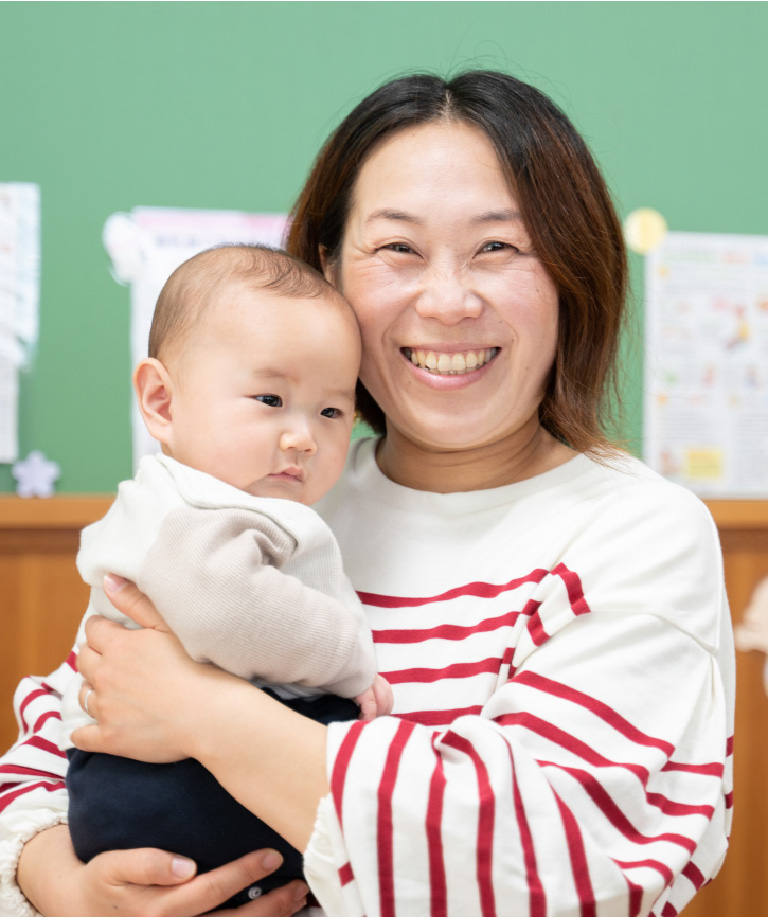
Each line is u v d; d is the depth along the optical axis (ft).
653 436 6.44
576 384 3.39
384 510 3.48
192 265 3.31
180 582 2.62
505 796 2.26
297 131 6.07
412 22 6.17
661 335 6.46
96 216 5.86
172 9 5.92
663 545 2.88
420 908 2.26
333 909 2.40
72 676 3.63
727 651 3.10
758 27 6.55
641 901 2.28
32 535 5.44
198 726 2.53
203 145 5.98
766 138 6.59
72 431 5.85
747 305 6.59
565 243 3.17
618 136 6.40
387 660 3.05
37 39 5.79
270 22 6.03
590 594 2.79
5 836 3.10
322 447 3.18
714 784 2.60
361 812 2.29
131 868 2.65
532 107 3.22
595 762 2.46
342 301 3.24
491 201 3.10
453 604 3.08
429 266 3.18
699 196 6.52
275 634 2.60
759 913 5.89
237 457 3.05
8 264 5.77
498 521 3.23
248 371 3.06
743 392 6.58
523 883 2.20
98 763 2.85
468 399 3.20
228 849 2.73
